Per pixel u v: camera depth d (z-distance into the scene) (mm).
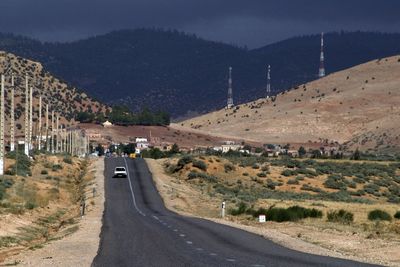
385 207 123938
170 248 48406
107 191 149375
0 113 137000
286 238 58250
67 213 108188
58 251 48219
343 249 50531
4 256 48688
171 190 154500
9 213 84875
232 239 56250
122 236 59031
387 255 46656
